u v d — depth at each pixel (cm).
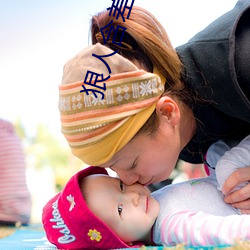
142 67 98
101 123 92
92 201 99
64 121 96
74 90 94
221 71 95
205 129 107
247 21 100
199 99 100
